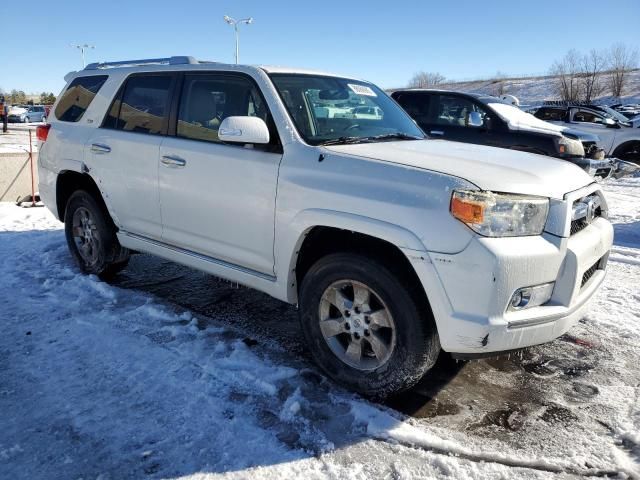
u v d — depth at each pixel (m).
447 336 2.60
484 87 65.44
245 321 3.97
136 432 2.62
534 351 3.60
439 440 2.60
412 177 2.71
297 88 3.58
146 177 4.04
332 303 3.06
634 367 3.39
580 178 3.12
